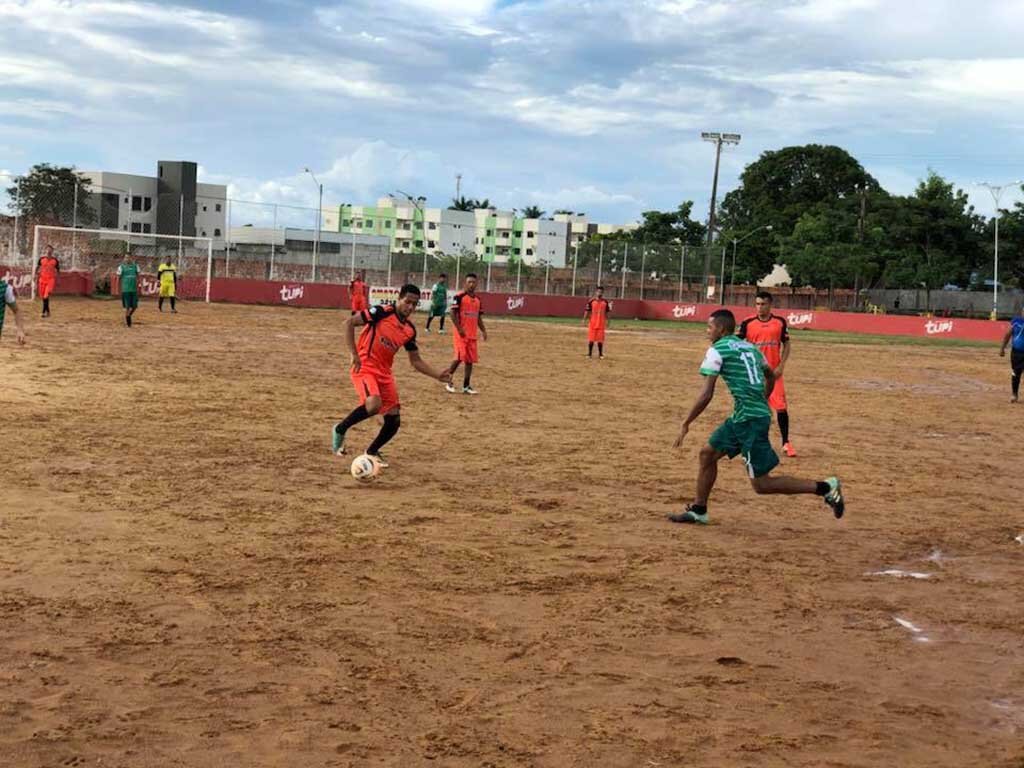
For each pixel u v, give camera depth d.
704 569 7.90
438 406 17.23
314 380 19.83
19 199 46.44
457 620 6.46
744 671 5.78
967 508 10.86
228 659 5.62
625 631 6.38
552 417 16.61
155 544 7.93
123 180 72.81
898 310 81.88
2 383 16.72
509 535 8.73
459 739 4.73
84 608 6.38
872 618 6.86
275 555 7.77
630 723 4.98
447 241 124.25
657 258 65.56
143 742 4.59
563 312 60.19
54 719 4.78
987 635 6.61
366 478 10.56
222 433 13.23
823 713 5.21
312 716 4.93
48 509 8.87
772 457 9.12
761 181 119.56
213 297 48.69
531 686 5.42
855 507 10.61
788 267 85.56
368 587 7.08
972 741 4.95
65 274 44.66
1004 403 22.95
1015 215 86.31
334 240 62.34
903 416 19.61
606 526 9.21
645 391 21.45
